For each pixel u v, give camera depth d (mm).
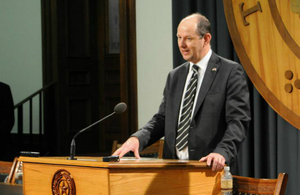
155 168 3867
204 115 4883
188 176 4086
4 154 11383
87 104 14633
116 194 3705
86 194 3877
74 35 14500
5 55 16250
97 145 14719
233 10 6762
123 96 8914
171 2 8047
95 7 14719
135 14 8680
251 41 6586
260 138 6625
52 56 14484
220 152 4359
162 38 8344
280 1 6293
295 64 6180
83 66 14578
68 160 4035
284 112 6262
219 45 7055
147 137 5051
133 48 8703
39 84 15672
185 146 4945
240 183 4461
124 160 4207
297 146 6238
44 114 14016
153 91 8516
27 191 4434
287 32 6238
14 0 16109
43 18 14617
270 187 4266
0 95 11562
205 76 4973
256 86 6539
